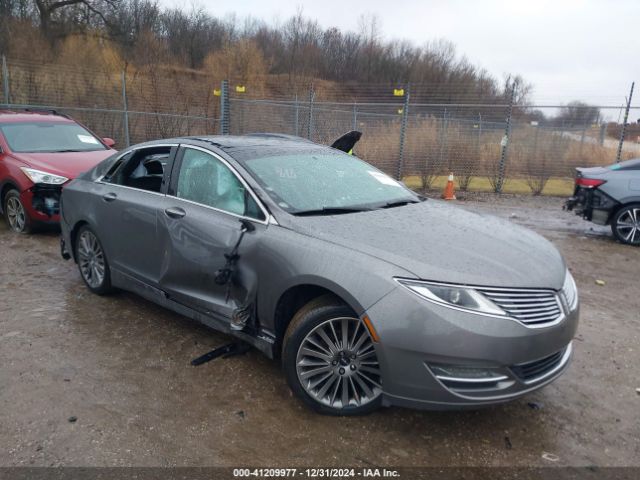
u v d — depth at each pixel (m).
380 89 38.28
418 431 3.12
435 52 41.91
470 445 3.01
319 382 3.22
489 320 2.78
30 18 27.41
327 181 4.09
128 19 32.66
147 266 4.35
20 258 6.37
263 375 3.69
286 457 2.84
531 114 16.38
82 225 5.10
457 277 2.88
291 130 17.36
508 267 3.05
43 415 3.13
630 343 4.46
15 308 4.77
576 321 3.21
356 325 3.07
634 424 3.27
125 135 14.98
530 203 12.96
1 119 8.28
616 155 14.94
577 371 3.94
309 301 3.36
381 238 3.23
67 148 8.24
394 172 15.63
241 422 3.14
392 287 2.88
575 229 9.70
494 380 2.81
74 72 17.06
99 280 5.02
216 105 18.83
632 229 8.36
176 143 4.39
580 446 3.03
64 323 4.47
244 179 3.75
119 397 3.35
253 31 41.78
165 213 4.10
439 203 4.44
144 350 4.02
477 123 15.47
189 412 3.22
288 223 3.42
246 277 3.51
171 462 2.76
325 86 36.31
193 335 4.30
